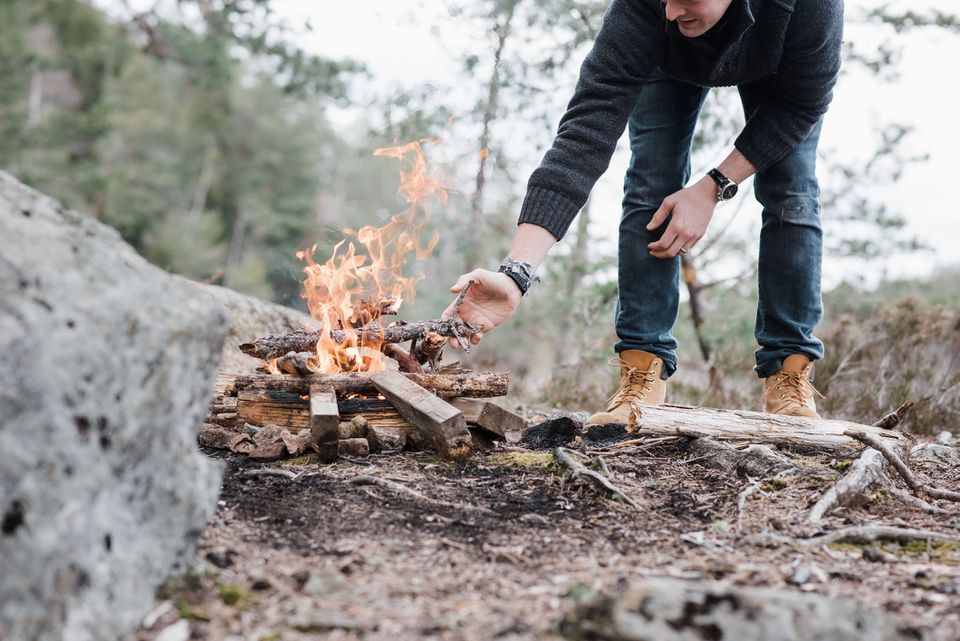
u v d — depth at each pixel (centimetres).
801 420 256
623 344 284
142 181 2675
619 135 242
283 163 3158
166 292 137
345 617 127
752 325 563
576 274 643
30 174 1501
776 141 250
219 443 238
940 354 459
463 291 229
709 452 238
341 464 222
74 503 112
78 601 113
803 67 235
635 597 117
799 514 189
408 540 165
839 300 643
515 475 218
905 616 131
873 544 171
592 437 268
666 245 256
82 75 2602
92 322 118
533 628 123
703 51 230
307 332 259
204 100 3134
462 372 264
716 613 114
